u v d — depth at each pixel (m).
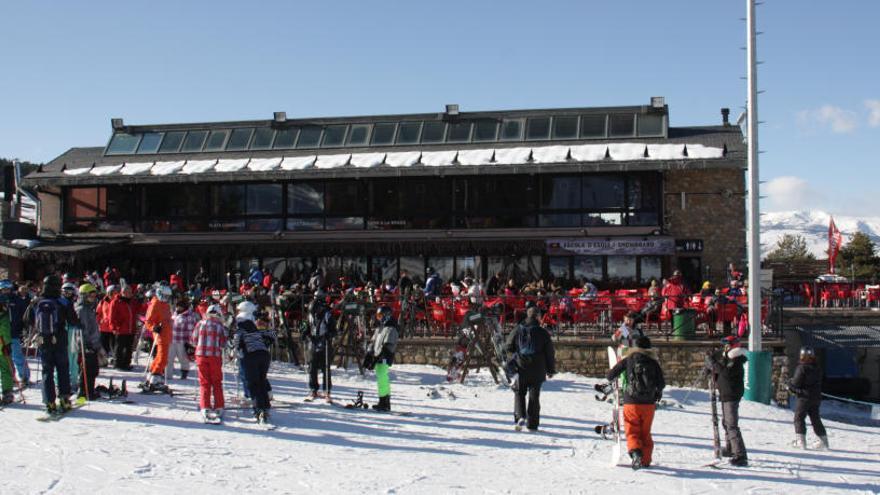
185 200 31.25
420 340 20.86
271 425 11.84
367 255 28.78
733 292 20.67
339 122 32.94
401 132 31.84
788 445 12.66
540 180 28.55
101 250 29.27
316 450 10.52
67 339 12.58
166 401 13.66
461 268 28.50
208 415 11.95
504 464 10.23
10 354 13.09
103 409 12.70
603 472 9.95
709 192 27.95
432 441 11.52
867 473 10.55
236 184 30.91
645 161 26.91
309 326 14.94
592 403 15.74
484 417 13.70
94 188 31.91
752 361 17.62
